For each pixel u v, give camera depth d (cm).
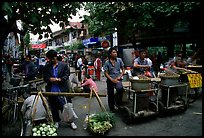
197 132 516
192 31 1370
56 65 552
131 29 1439
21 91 617
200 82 735
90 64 1977
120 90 636
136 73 739
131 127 561
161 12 1234
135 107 570
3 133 518
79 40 3309
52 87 552
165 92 639
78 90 964
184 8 1173
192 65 881
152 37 1577
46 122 529
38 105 522
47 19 518
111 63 653
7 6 418
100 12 1407
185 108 677
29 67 926
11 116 549
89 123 532
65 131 540
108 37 2242
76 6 521
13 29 543
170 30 1420
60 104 546
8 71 1294
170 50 1675
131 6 1318
